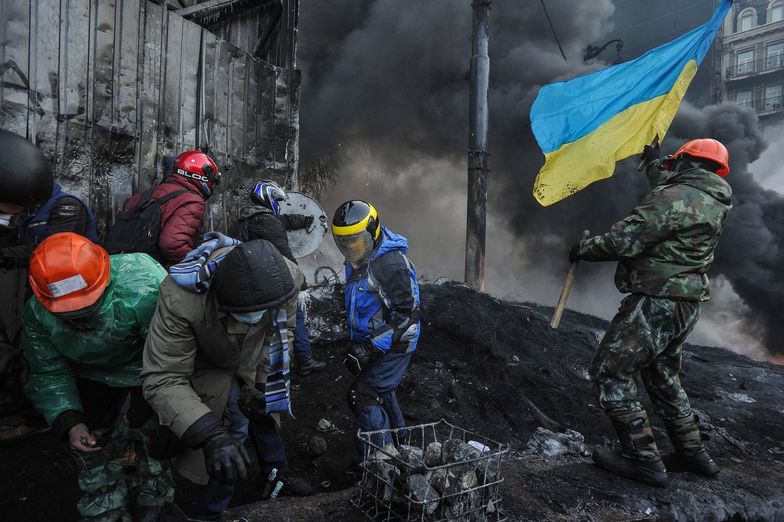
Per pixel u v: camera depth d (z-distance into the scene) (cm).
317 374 432
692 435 304
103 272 158
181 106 399
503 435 370
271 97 489
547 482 284
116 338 168
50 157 308
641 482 291
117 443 186
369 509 233
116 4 342
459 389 418
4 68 283
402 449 231
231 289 153
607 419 409
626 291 289
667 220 268
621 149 338
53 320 162
